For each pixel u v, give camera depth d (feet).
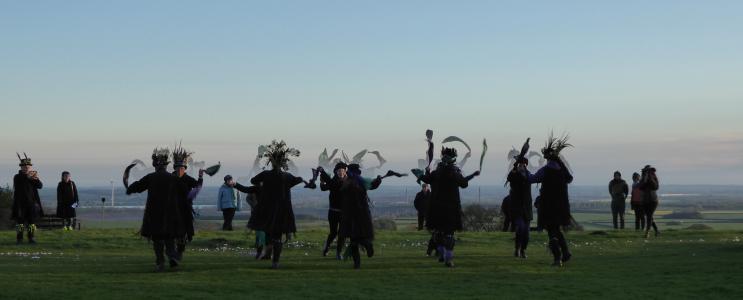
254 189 50.83
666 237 87.40
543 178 51.39
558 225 51.21
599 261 55.26
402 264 53.26
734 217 274.77
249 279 43.24
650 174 87.66
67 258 59.93
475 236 86.02
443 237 51.60
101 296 36.63
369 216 50.78
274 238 50.14
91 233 85.56
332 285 40.91
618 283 41.86
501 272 47.26
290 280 42.80
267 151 50.75
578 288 40.11
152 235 47.60
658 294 38.04
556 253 51.19
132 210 283.18
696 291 38.86
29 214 75.25
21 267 51.03
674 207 427.74
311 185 55.21
